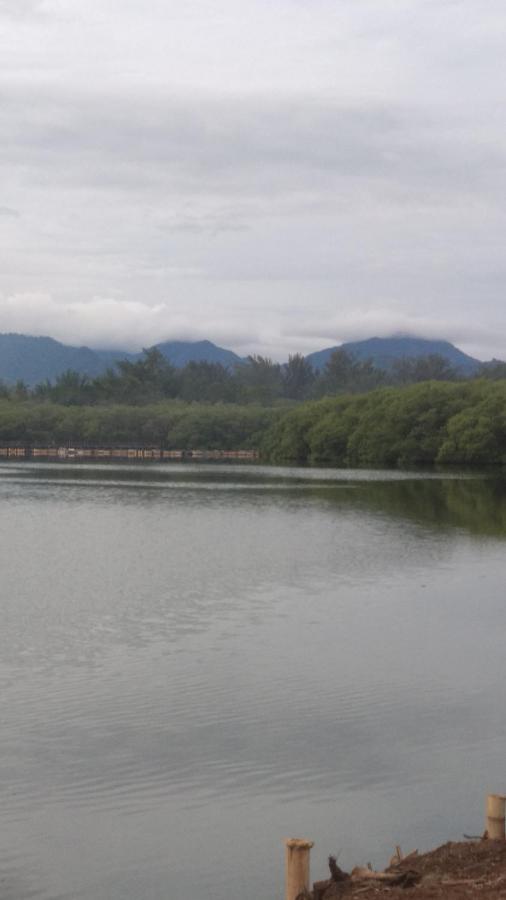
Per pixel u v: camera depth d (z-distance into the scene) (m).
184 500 99.31
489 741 25.88
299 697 29.31
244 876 18.92
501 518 80.50
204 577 50.94
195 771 23.70
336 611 41.69
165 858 19.64
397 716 27.72
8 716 27.48
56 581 49.72
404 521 78.56
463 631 37.84
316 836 20.59
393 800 22.28
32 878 18.81
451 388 168.62
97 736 25.98
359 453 171.75
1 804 21.86
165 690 29.94
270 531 72.38
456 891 15.83
